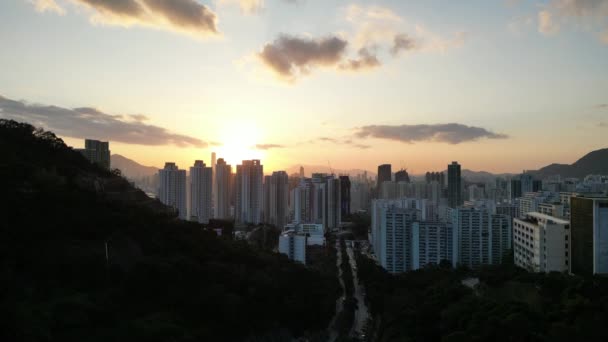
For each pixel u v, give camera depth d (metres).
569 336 56.84
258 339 94.75
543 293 82.38
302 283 124.56
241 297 95.38
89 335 65.88
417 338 78.44
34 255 73.25
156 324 73.12
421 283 126.88
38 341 57.53
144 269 83.88
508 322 58.69
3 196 79.31
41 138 120.25
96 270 79.19
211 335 82.31
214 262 103.75
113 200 107.56
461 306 73.25
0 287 62.38
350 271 179.62
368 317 133.00
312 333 114.19
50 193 88.44
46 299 67.69
